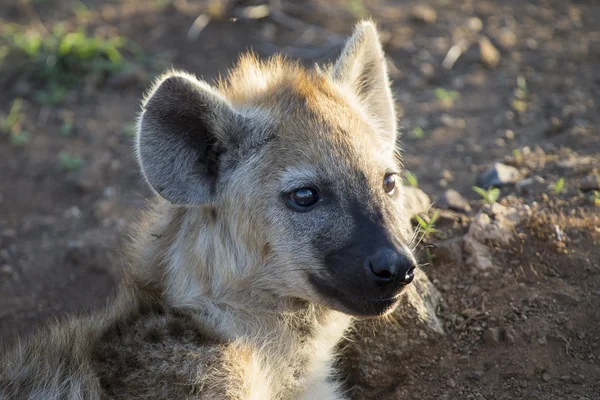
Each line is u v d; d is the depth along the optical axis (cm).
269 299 707
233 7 1506
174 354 660
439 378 748
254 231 682
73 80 1380
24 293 946
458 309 787
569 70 1270
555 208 849
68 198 1129
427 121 1191
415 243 823
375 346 772
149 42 1459
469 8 1526
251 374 677
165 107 660
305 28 1462
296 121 683
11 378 666
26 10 1602
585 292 761
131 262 750
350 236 643
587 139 1027
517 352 734
